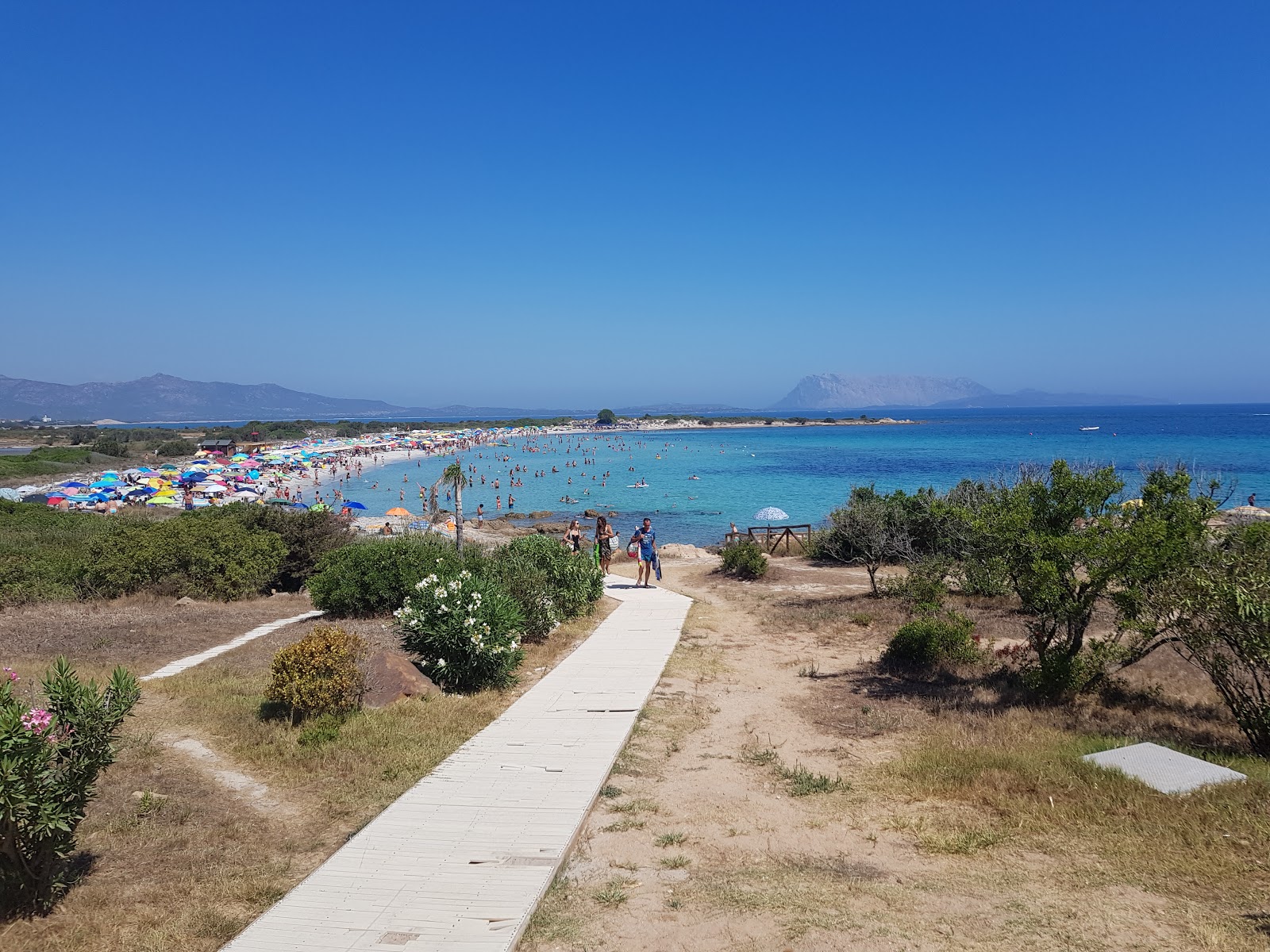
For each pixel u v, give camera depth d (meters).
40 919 5.37
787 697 11.55
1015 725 9.59
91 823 6.88
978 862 6.07
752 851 6.50
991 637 14.63
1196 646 8.95
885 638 15.29
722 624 17.05
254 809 7.53
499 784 7.94
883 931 5.02
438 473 93.88
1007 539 10.81
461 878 5.95
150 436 143.38
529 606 14.95
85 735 5.70
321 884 5.88
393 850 6.46
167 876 6.09
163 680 12.43
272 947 5.02
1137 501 10.99
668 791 7.94
